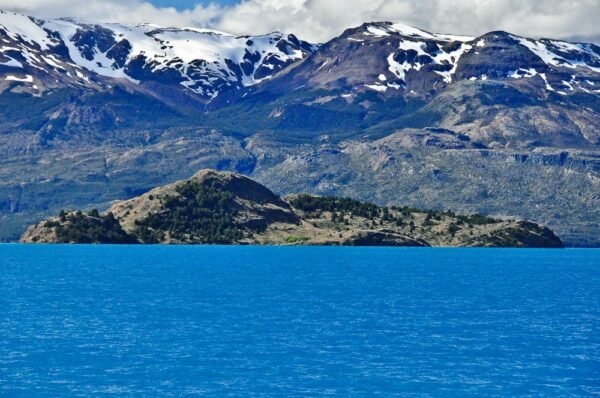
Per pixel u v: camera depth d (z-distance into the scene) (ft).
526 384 481.05
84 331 638.94
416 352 565.12
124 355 546.67
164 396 451.12
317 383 479.00
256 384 475.72
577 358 549.13
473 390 467.93
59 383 473.67
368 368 515.50
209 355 549.54
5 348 565.53
